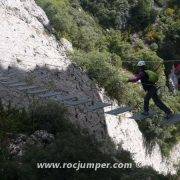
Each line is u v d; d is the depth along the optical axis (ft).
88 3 120.57
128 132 87.51
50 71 79.56
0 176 45.91
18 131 58.03
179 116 48.67
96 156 53.06
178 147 106.83
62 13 98.32
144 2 127.85
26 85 59.62
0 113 59.82
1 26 77.87
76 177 49.32
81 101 53.98
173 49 128.36
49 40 88.07
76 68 87.15
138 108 94.27
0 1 82.38
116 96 91.30
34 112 63.16
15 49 76.64
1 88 65.31
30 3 91.20
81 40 100.83
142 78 47.96
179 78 116.16
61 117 64.90
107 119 82.28
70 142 53.93
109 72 91.04
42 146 54.54
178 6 139.54
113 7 123.34
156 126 95.14
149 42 126.52
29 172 46.80
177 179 101.30
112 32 117.08
